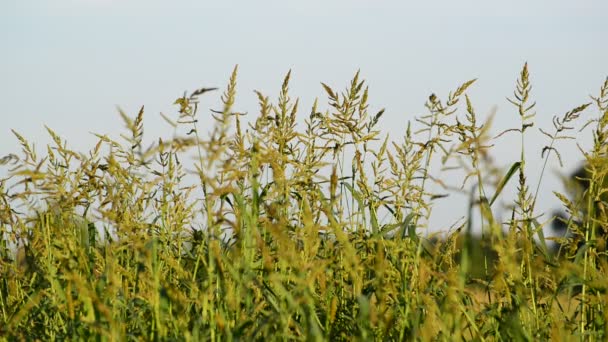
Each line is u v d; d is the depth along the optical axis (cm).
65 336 335
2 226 411
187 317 331
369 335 306
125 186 366
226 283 323
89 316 302
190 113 328
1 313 405
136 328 354
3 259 411
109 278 317
